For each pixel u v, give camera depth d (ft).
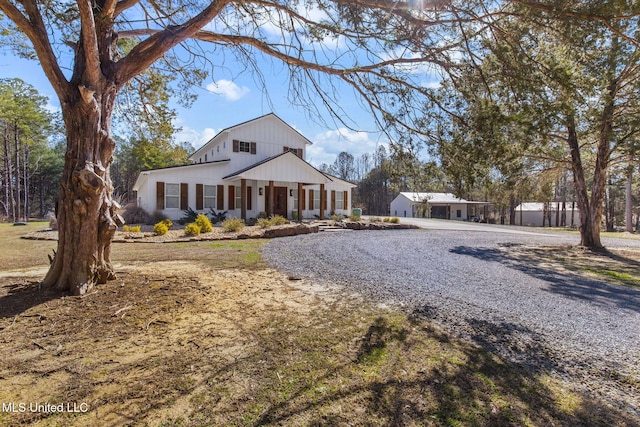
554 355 9.77
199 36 15.10
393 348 9.71
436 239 43.70
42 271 18.58
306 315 12.26
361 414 6.52
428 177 16.06
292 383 7.57
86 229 13.25
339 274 19.89
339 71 15.10
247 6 13.43
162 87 21.66
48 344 9.04
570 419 6.68
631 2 10.02
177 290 14.44
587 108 20.74
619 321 13.04
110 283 14.48
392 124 15.79
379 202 161.99
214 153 68.80
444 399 7.16
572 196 128.88
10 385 7.09
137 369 7.94
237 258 24.66
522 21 12.35
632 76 26.61
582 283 20.18
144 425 5.96
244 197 55.62
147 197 52.85
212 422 6.11
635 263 28.35
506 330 11.68
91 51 12.03
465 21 12.30
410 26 13.07
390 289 16.78
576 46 12.92
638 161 33.65
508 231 67.05
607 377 8.56
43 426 5.83
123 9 14.97
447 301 15.06
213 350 9.10
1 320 10.37
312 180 62.23
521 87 12.30
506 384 7.97
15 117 70.49
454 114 14.33
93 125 12.97
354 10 12.39
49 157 111.34
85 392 6.91
